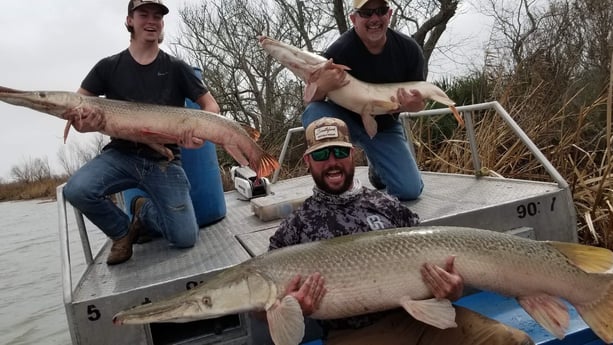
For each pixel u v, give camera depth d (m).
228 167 13.64
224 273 2.50
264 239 3.84
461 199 4.25
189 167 4.50
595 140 6.82
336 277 2.41
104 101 3.74
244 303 2.40
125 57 4.09
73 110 3.62
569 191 3.93
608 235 4.90
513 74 9.04
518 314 3.10
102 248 4.20
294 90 19.42
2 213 27.78
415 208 4.18
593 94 8.93
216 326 2.93
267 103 19.50
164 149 3.82
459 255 2.44
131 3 3.97
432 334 2.56
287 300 2.33
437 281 2.37
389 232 2.54
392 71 4.77
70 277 2.91
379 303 2.44
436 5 17.55
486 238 2.51
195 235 3.90
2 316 7.39
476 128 7.68
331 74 4.27
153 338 2.87
